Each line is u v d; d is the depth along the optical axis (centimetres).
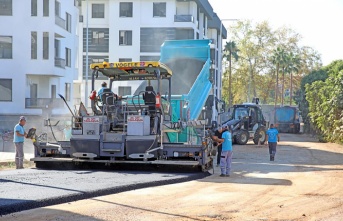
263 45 9275
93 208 1025
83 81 5622
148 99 1619
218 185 1429
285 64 9050
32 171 1570
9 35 3828
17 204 975
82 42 5681
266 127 3634
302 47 9519
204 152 1612
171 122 1661
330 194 1291
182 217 974
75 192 1138
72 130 1636
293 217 1001
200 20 6450
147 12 5622
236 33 9350
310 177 1648
